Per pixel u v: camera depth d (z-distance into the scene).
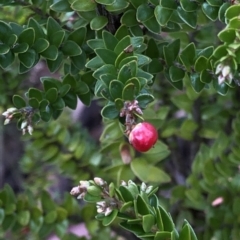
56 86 0.56
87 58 0.57
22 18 0.61
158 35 0.58
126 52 0.52
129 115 0.51
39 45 0.54
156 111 0.67
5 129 1.18
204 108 0.66
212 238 0.64
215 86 0.54
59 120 0.71
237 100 0.65
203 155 0.64
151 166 0.62
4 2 0.56
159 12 0.53
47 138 0.67
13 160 1.31
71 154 0.67
